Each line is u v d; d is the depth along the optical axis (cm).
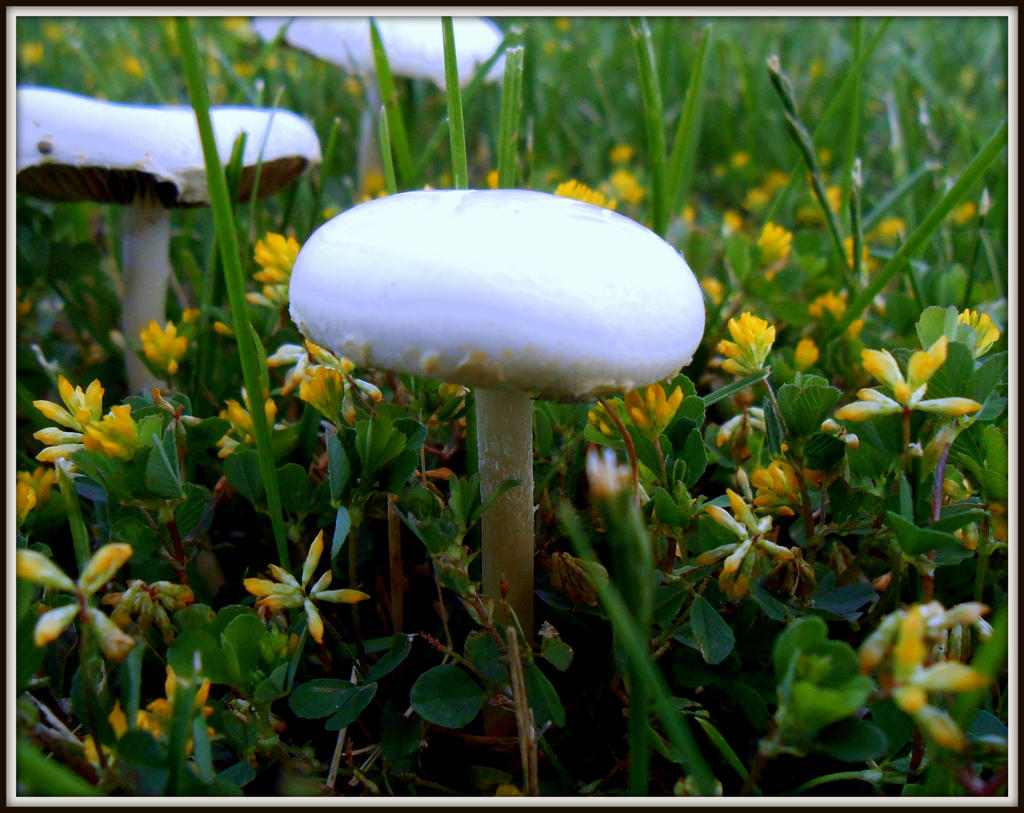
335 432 10
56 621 7
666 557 9
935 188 22
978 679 6
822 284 16
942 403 8
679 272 8
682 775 9
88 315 16
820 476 10
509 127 12
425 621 11
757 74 32
